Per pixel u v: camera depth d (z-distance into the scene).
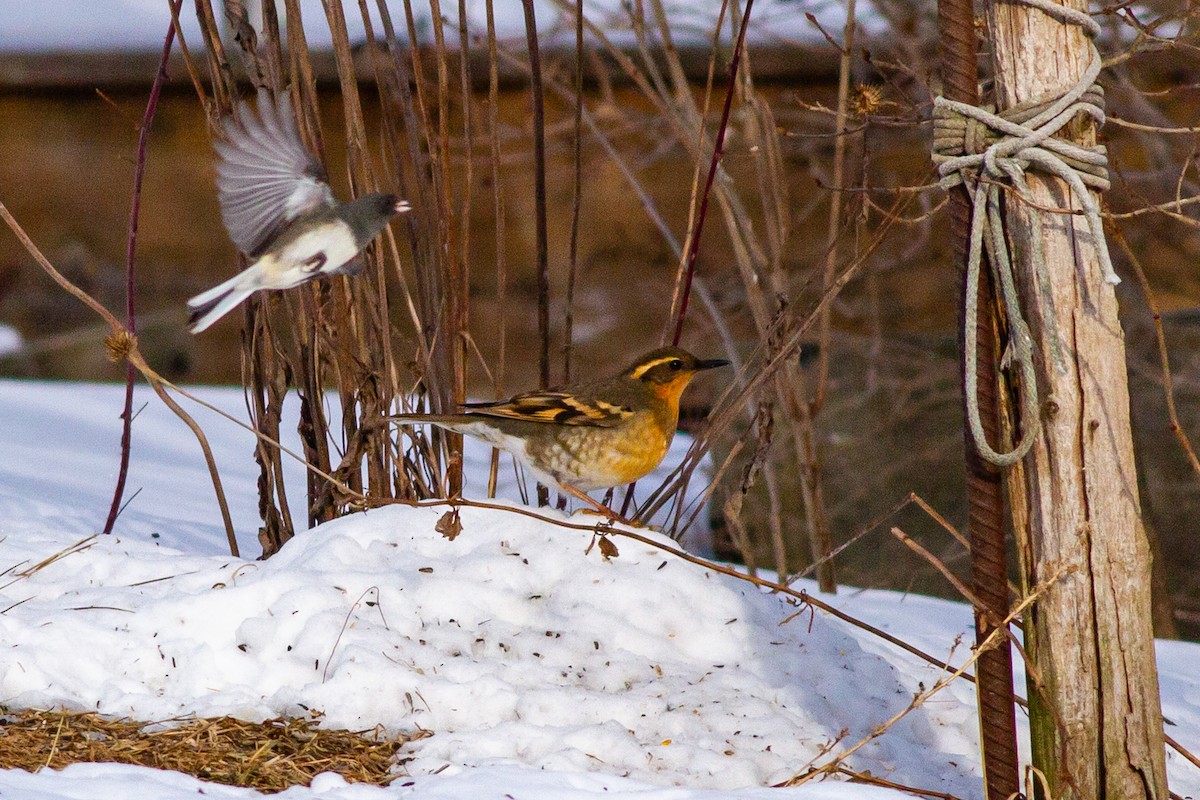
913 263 22.55
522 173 24.28
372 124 23.91
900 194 11.10
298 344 11.31
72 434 19.41
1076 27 7.07
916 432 19.66
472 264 24.69
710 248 24.23
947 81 7.33
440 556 10.18
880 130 21.41
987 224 7.20
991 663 7.44
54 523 13.09
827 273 14.92
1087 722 7.20
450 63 21.25
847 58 13.47
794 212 23.17
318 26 23.56
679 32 23.48
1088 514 7.11
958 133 7.22
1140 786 7.21
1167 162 20.39
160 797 6.71
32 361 26.05
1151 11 18.17
